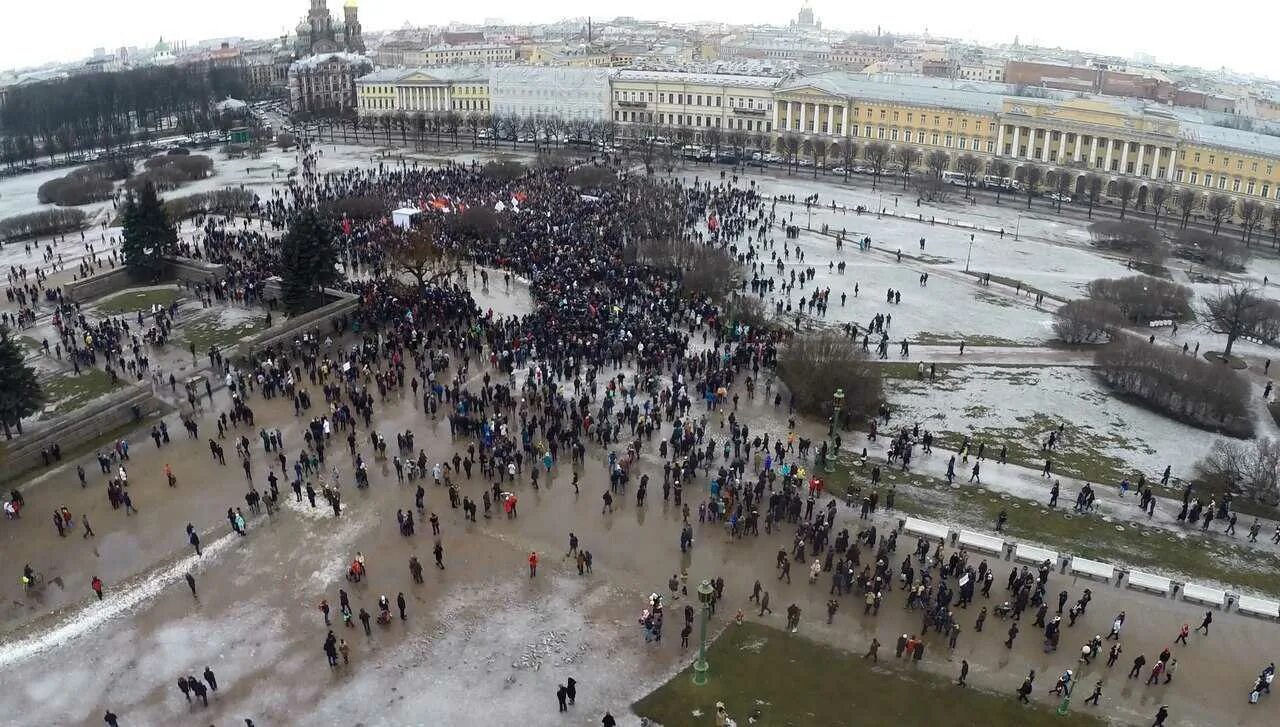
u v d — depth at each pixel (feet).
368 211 474.08
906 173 653.71
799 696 154.40
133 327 328.49
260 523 204.54
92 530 201.77
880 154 649.20
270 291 357.00
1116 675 161.99
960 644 168.76
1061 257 455.63
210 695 154.51
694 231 463.01
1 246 459.73
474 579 185.78
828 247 459.32
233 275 368.48
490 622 173.27
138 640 167.94
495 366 285.64
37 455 231.30
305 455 222.28
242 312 342.64
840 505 216.13
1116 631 170.91
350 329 323.16
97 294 369.71
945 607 170.91
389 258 375.45
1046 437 258.57
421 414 257.14
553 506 213.05
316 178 622.95
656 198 522.47
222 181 636.48
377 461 231.71
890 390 286.46
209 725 148.15
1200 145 576.61
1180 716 152.56
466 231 426.51
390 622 172.35
